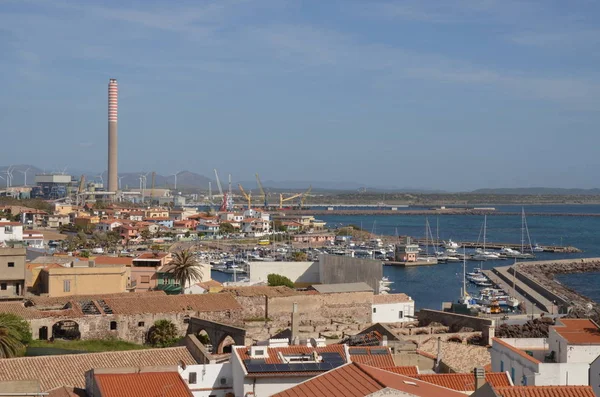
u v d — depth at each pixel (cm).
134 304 15375
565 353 8394
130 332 14925
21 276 16388
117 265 19300
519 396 6038
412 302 18062
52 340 14200
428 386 5988
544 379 7719
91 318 14650
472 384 6931
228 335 13975
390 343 10150
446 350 11544
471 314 18575
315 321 16438
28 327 13862
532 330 14100
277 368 7600
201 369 8419
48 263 19762
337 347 8438
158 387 7612
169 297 15900
